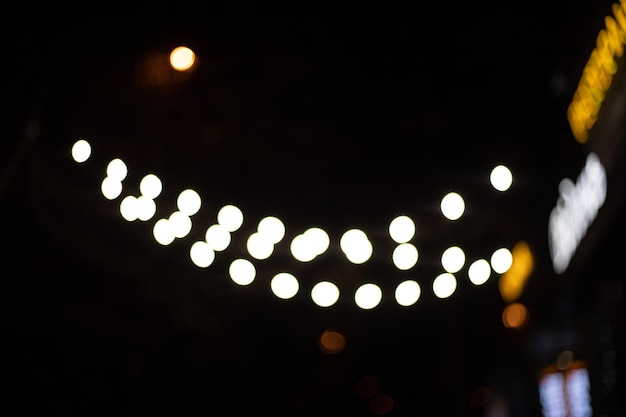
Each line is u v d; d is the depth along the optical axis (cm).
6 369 1008
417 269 356
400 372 1405
